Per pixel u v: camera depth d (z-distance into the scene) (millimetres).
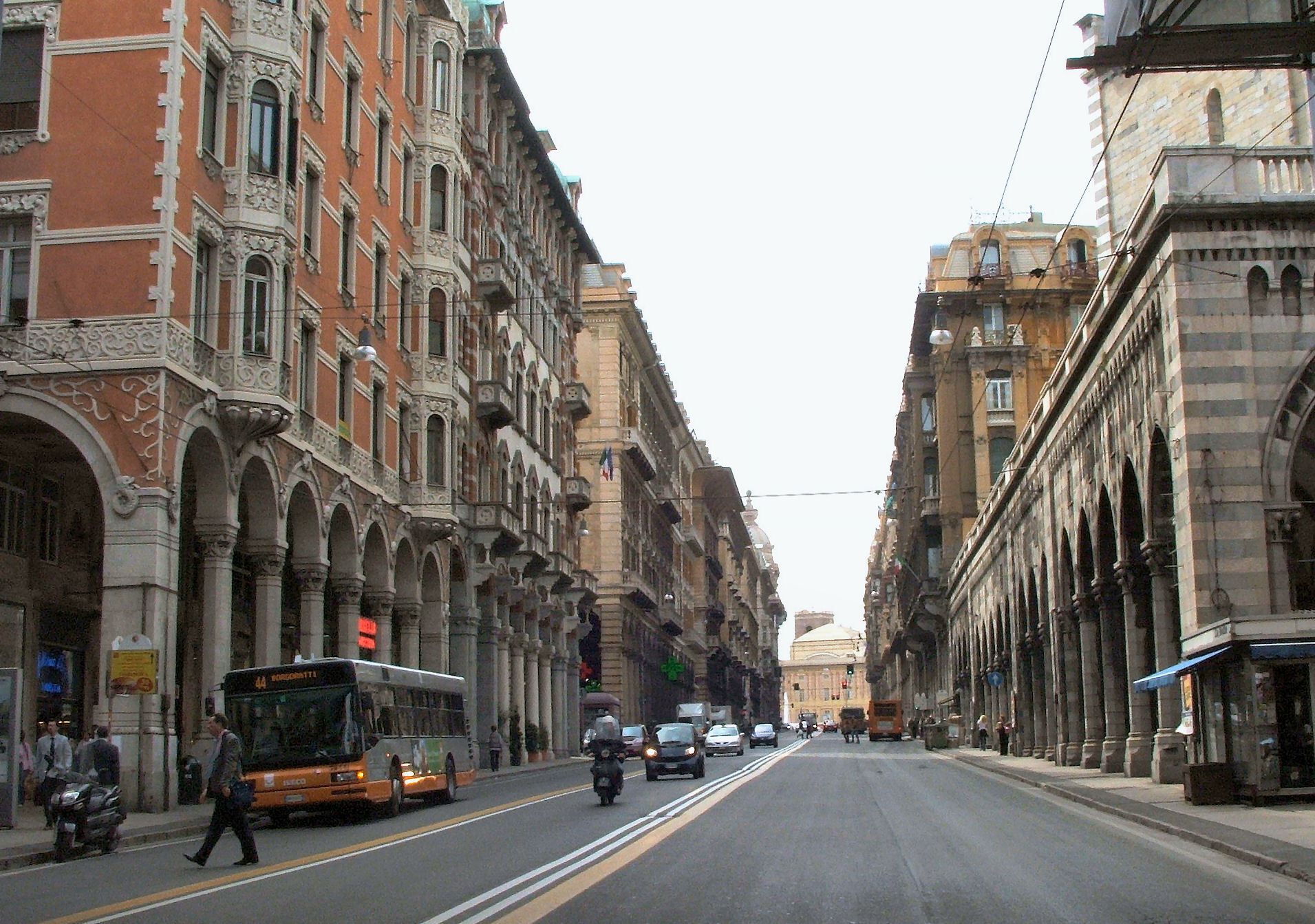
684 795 29906
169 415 28359
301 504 35562
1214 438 26812
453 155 47688
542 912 12148
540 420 63344
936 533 82438
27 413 28156
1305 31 15773
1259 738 23438
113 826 20172
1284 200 27156
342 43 38969
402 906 12719
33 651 30812
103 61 29312
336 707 25062
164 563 27875
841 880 14578
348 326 38906
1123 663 35406
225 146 31438
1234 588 26297
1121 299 31297
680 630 99625
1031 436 45750
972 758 51500
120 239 28656
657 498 92625
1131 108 45188
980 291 74875
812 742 104000
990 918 11953
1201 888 14094
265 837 22469
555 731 64875
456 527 46312
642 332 84562
